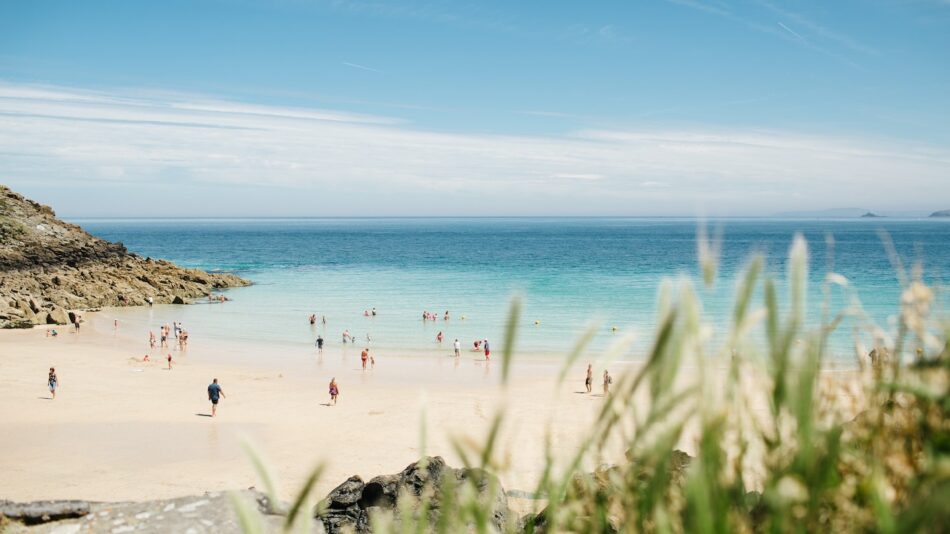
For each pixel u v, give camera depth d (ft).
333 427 85.61
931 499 2.52
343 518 26.04
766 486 3.48
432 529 17.29
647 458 3.29
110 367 125.90
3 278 227.20
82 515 19.30
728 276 169.99
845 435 4.03
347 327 190.19
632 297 238.89
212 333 178.19
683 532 3.66
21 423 83.56
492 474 3.98
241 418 89.71
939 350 3.62
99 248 295.69
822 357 3.32
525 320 190.90
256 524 3.75
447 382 118.73
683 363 3.26
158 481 63.82
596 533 4.05
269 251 554.46
